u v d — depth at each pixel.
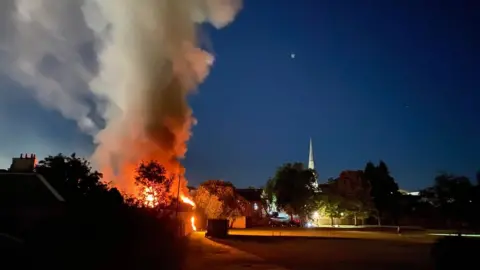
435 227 76.94
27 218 25.31
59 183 30.47
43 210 25.47
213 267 24.94
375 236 55.62
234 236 51.34
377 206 99.69
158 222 25.34
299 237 51.25
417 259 31.31
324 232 62.81
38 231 15.68
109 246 17.75
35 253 14.62
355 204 90.38
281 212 96.50
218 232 49.78
